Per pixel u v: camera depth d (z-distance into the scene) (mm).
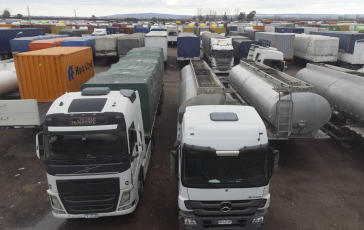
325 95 11828
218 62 25406
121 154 6105
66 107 6191
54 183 6109
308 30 44094
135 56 15711
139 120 7809
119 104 6453
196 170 5637
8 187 8617
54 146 5973
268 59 21062
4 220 7164
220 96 8734
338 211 7426
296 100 9141
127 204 6523
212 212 5777
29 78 12055
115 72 11250
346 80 11156
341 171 9438
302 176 9133
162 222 7062
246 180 5672
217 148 5559
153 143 10836
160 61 15953
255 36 39375
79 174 6051
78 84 13977
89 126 5930
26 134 12555
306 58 30250
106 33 55219
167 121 13969
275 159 5695
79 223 7051
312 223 6992
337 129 11031
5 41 31281
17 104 10367
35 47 24547
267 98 9742
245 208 5844
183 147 5613
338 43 27969
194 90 9289
